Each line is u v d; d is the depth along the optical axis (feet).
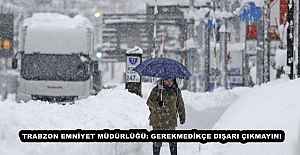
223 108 123.95
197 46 310.45
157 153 79.61
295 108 73.51
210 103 129.49
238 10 288.30
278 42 210.79
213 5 299.99
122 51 375.66
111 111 92.27
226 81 306.76
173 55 350.23
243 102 95.96
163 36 351.67
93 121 76.18
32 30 164.55
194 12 310.65
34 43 163.94
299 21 155.33
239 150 72.95
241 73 355.36
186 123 110.83
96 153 67.97
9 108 69.51
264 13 208.23
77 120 74.18
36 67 163.12
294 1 158.10
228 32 312.09
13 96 226.79
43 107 77.61
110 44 378.32
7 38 220.23
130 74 137.08
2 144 55.36
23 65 163.22
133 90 136.56
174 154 79.87
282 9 196.75
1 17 217.97
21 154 54.95
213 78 305.32
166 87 77.97
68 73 163.02
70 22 167.32
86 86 163.53
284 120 70.64
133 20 374.43
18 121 61.26
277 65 202.80
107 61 379.76
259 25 232.94
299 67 154.61
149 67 77.30
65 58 163.84
